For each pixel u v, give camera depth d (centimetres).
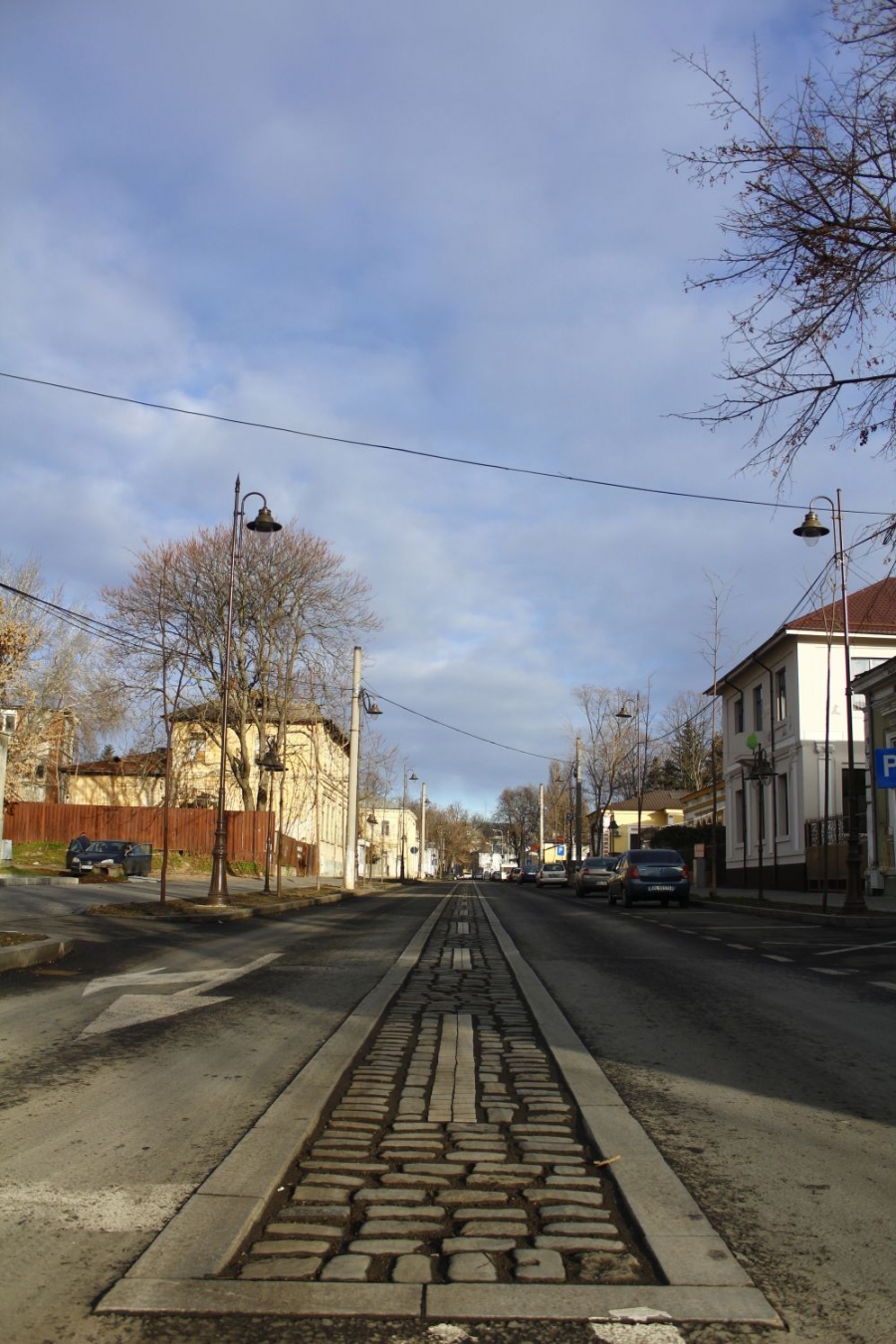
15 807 4922
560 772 7831
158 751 4650
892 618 3534
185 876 4209
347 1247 418
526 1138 573
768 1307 368
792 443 1055
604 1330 351
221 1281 382
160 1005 948
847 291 980
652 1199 471
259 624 4425
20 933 1369
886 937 1761
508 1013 968
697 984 1158
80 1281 381
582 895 4159
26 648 4459
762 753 3055
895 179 949
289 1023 871
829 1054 776
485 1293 377
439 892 4653
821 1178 506
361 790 6669
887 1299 376
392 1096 662
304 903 2841
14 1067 694
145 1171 496
